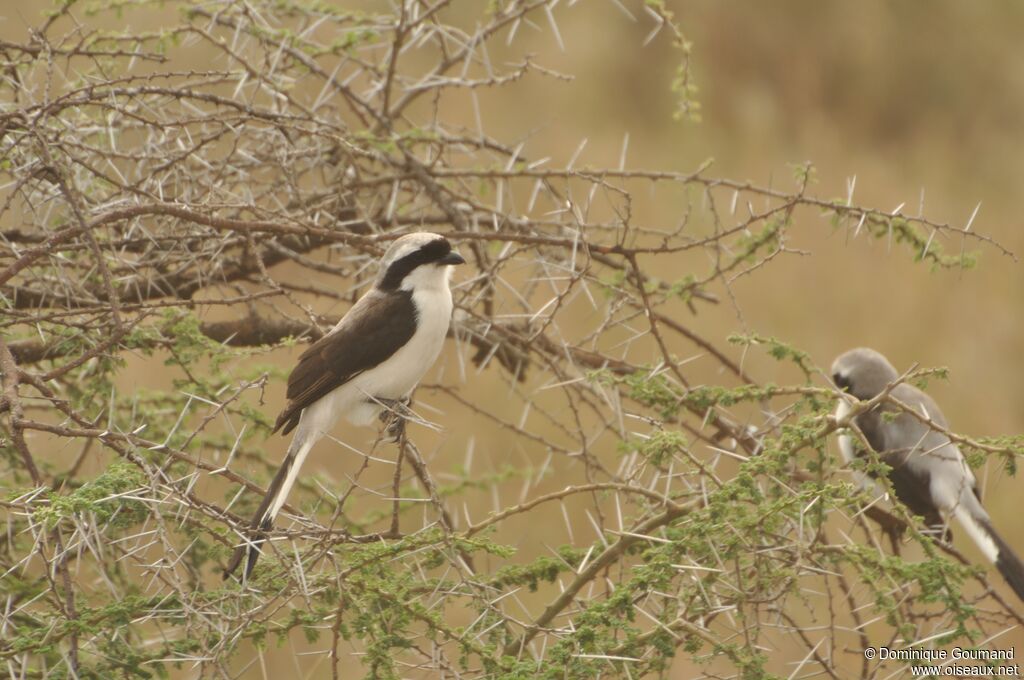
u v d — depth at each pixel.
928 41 28.75
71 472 9.73
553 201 11.73
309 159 11.03
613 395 9.98
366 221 10.57
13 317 8.73
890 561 6.96
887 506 10.73
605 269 12.63
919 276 22.16
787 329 20.53
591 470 10.27
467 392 18.52
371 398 9.30
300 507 10.48
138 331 8.59
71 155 8.87
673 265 20.97
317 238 10.20
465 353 11.52
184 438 9.49
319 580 7.29
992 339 21.16
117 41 11.48
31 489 6.88
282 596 7.00
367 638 7.20
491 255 11.90
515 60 27.17
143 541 9.09
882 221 9.93
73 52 9.63
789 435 7.64
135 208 8.45
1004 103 28.53
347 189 10.86
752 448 10.09
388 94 11.34
